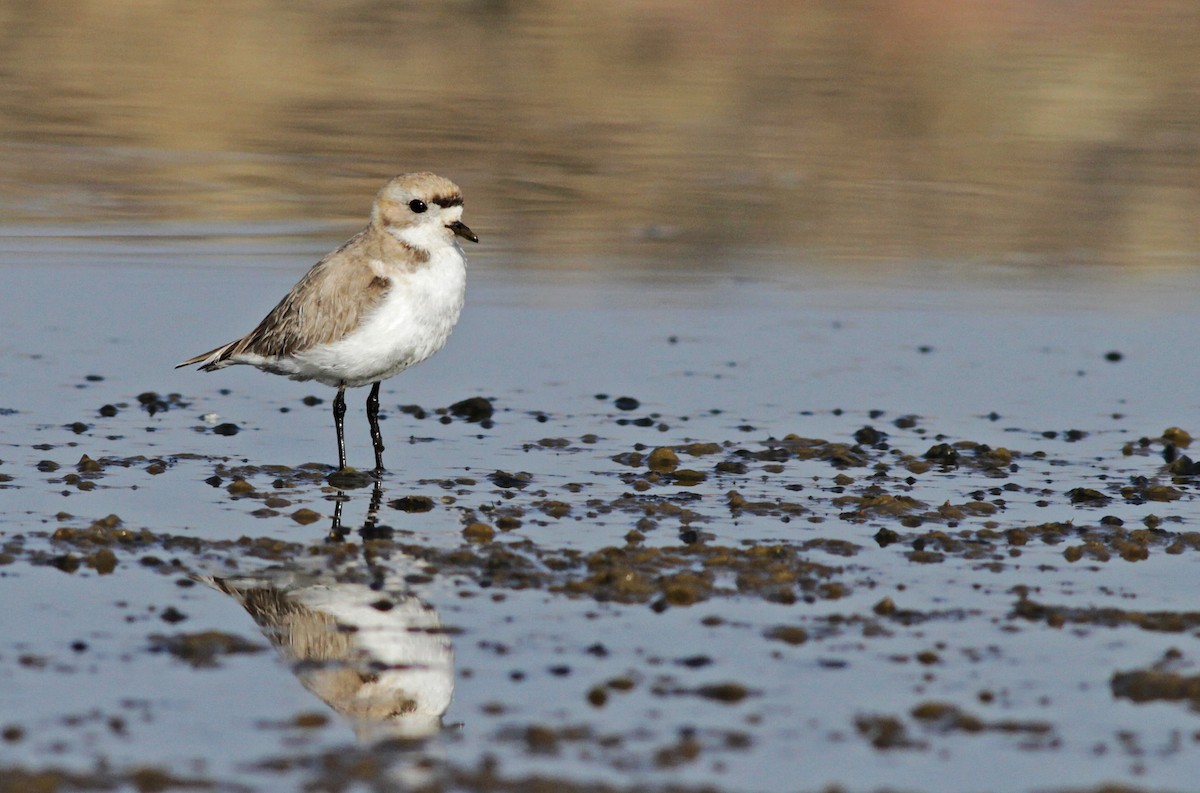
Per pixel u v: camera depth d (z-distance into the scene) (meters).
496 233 22.52
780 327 17.94
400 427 13.78
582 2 42.75
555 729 7.33
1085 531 10.81
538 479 12.08
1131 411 14.73
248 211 23.45
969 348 17.16
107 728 7.27
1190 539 10.63
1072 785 6.88
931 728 7.44
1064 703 7.77
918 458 12.96
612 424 13.97
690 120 31.55
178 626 8.66
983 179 27.17
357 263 12.05
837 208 24.81
